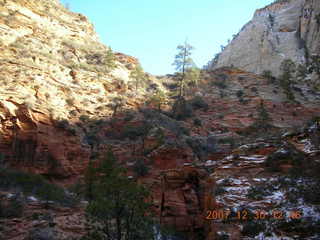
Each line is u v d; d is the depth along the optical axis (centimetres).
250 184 1742
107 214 1296
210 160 2584
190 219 2303
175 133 4062
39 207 1867
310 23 8906
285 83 5853
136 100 4800
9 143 3234
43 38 5047
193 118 5025
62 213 1834
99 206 1283
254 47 9975
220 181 1836
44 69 4203
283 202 1516
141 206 1326
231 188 1736
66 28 5862
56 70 4444
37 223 1542
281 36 9662
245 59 9912
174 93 5762
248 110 5428
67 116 3869
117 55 6306
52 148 3378
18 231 1437
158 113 4641
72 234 1478
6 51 4162
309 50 8319
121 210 1307
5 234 1395
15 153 3206
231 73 6788
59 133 3544
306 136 2039
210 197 1850
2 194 1845
